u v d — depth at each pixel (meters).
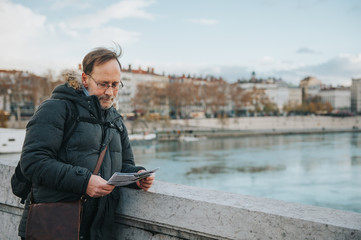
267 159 51.44
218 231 2.05
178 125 96.19
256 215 1.93
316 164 47.31
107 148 2.12
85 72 2.11
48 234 1.88
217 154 56.47
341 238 1.71
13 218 2.88
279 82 180.25
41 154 1.86
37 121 1.91
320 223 1.76
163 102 113.19
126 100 112.44
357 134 104.50
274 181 36.62
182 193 2.28
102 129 2.10
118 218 2.49
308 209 1.98
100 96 2.09
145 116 93.88
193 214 2.14
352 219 1.81
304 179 37.72
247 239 1.96
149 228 2.36
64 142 1.97
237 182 35.91
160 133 85.19
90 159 2.01
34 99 65.38
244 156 54.25
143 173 2.04
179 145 69.50
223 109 132.00
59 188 1.87
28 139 1.89
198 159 50.47
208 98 119.44
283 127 114.81
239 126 105.12
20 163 1.92
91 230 2.09
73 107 1.99
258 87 164.88
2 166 2.88
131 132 79.56
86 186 1.86
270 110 141.75
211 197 2.19
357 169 43.56
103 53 2.09
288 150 62.53
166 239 2.30
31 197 2.02
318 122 122.75
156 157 52.22
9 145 21.66
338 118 125.56
